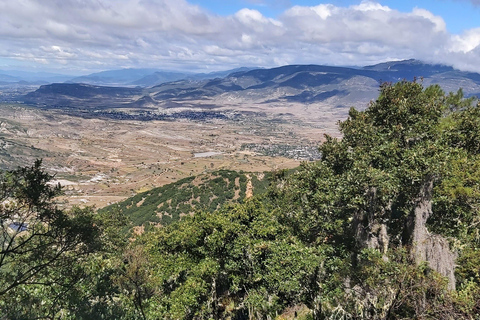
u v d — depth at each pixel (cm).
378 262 1366
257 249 2086
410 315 1291
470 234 1994
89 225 1438
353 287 1566
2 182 1206
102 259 2177
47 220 1329
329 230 2267
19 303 1564
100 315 1788
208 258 2259
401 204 2234
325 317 1513
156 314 1959
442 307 1237
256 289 2061
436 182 2175
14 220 1261
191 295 2005
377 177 2012
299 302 1898
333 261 1891
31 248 1355
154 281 2033
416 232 1852
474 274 1542
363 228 2105
